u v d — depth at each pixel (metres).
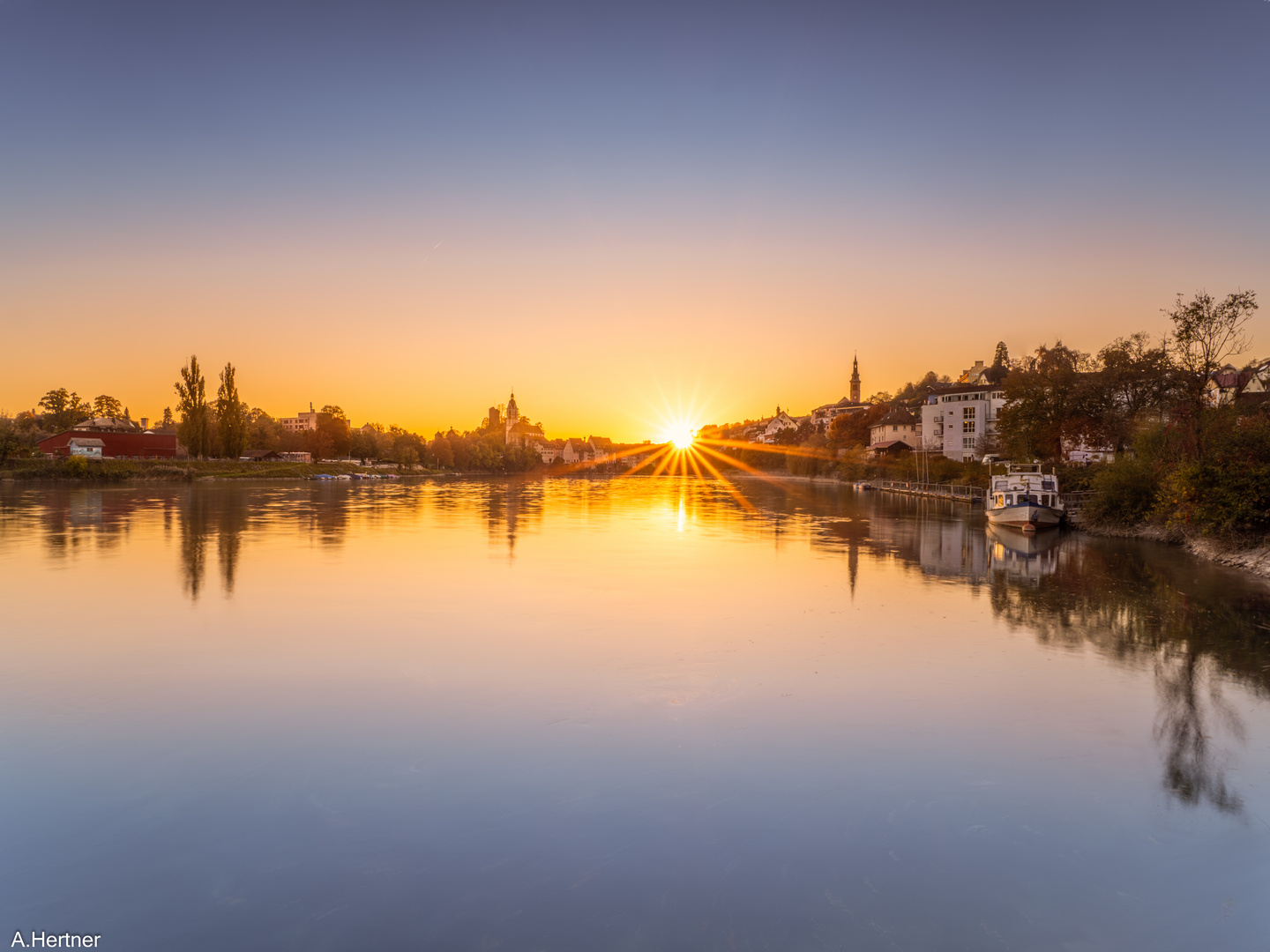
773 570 32.00
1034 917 8.41
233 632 20.62
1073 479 61.62
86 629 20.88
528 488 120.56
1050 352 75.94
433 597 25.58
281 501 75.69
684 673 17.02
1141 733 13.57
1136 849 9.78
